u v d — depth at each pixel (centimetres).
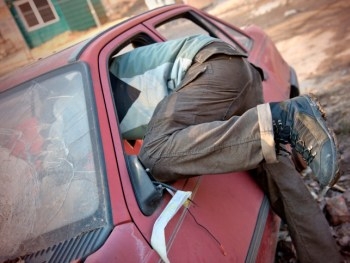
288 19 787
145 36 222
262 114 138
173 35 253
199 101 159
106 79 163
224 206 153
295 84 335
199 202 143
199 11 305
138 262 109
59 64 176
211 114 162
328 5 748
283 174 182
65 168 139
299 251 186
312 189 258
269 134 135
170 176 147
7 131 162
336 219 218
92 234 116
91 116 145
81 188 131
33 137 155
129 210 121
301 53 552
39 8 1595
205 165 142
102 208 122
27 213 135
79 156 138
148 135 156
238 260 137
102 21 1631
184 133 145
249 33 339
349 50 477
